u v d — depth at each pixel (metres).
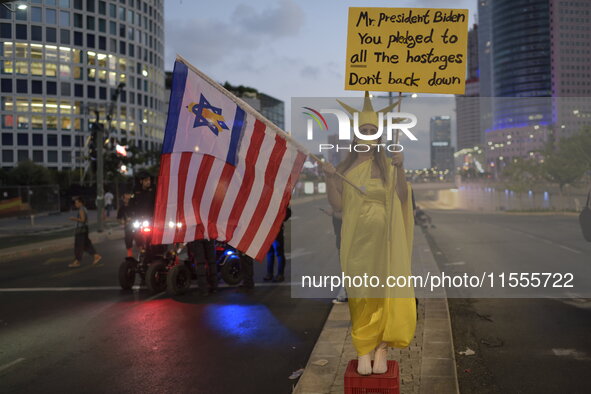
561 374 4.47
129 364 5.00
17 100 87.31
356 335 3.29
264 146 4.51
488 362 4.88
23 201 33.66
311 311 7.07
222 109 4.64
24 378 4.68
